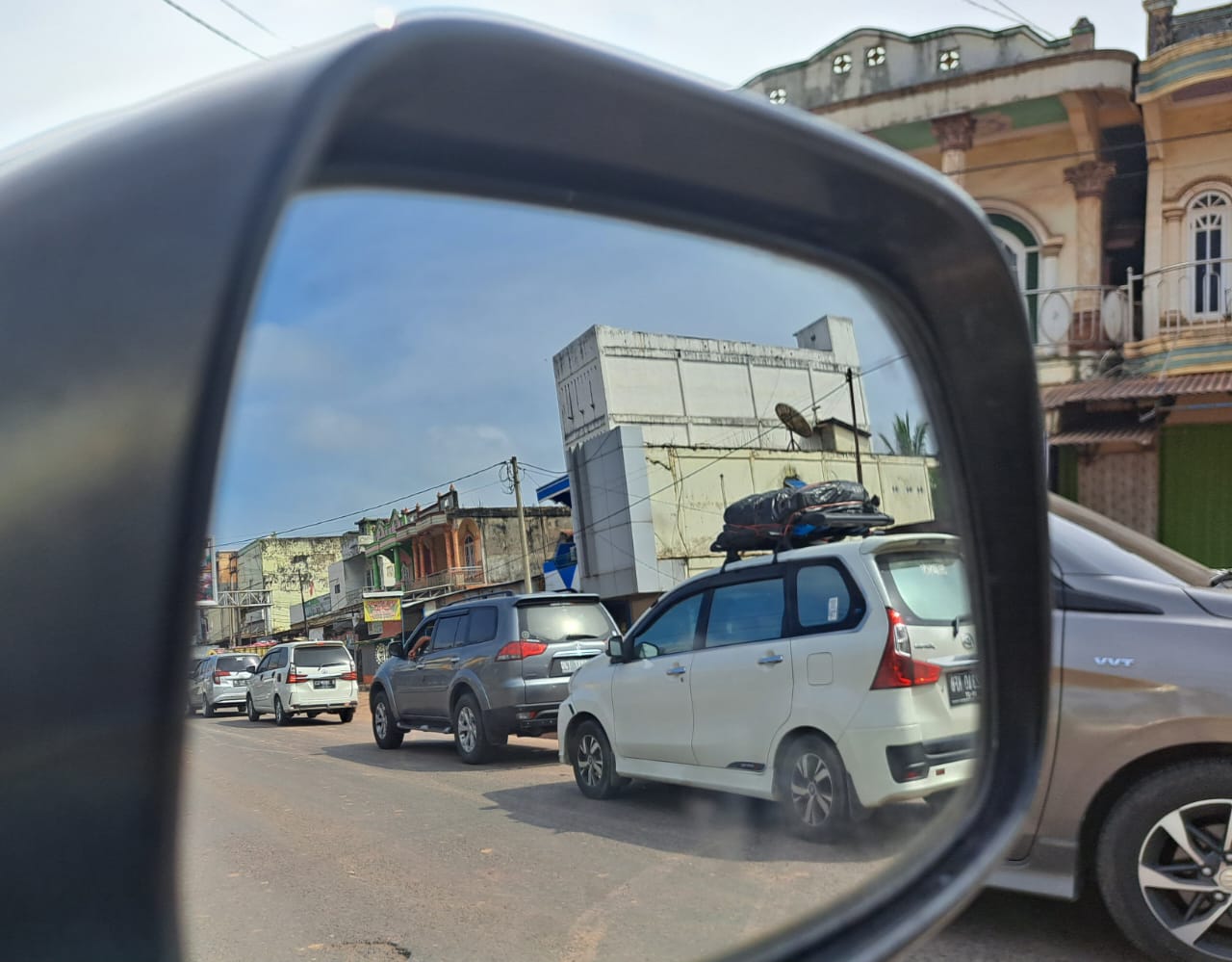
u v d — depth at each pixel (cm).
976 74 1441
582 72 109
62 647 71
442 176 112
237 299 72
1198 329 1361
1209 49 1308
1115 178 1488
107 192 81
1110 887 329
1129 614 339
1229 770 314
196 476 71
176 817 72
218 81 88
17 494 73
